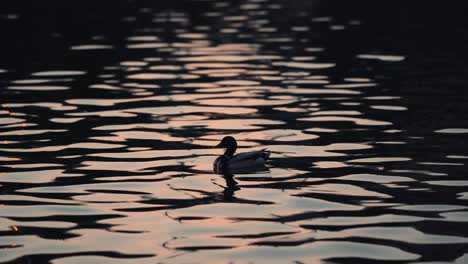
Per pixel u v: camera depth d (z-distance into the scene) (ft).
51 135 69.51
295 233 45.14
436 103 81.71
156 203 51.01
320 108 80.53
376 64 106.73
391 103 82.17
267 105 82.48
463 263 40.50
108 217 48.26
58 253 42.27
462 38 129.08
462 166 58.85
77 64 107.76
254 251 42.37
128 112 79.20
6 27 143.33
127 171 58.49
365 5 183.32
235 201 51.34
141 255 41.93
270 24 150.71
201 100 85.25
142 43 126.52
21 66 106.11
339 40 129.08
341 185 54.70
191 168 59.47
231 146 60.80
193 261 41.06
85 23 150.20
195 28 144.97
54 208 49.96
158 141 67.67
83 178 56.70
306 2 193.67
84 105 82.38
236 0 201.05
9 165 60.03
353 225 46.42
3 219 47.88
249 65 107.24
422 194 52.37
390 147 64.69
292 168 59.16
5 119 75.66
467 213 48.42
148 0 195.21
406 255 41.65
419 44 123.65
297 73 101.14
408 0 191.11
